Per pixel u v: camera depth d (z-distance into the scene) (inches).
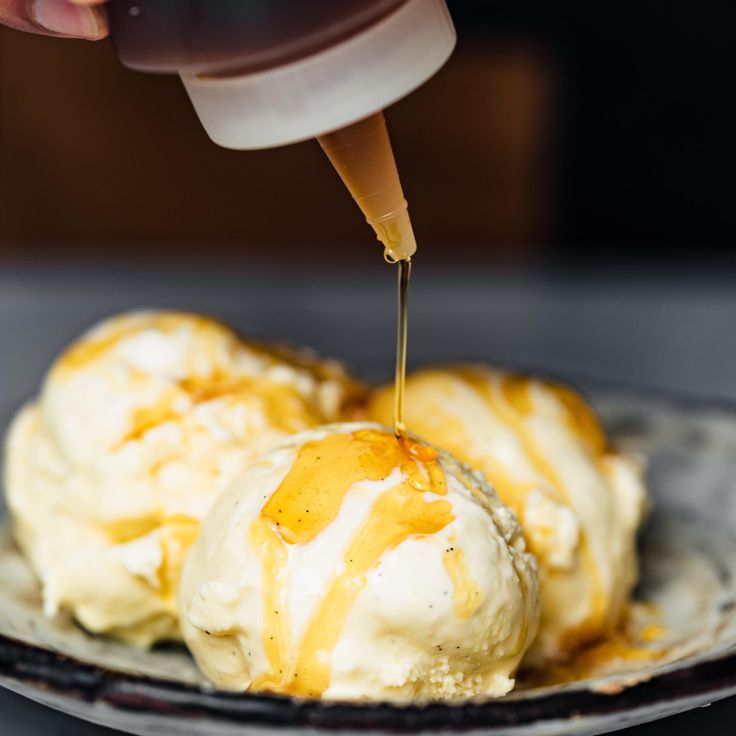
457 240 31.8
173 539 13.5
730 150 31.1
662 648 13.9
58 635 13.7
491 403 14.4
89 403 14.3
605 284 27.4
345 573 12.0
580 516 13.9
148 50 11.6
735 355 22.0
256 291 25.4
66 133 29.8
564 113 31.2
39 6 12.3
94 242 30.8
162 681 11.3
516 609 12.2
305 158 30.7
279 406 14.2
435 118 30.9
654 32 30.5
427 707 11.1
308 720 11.0
